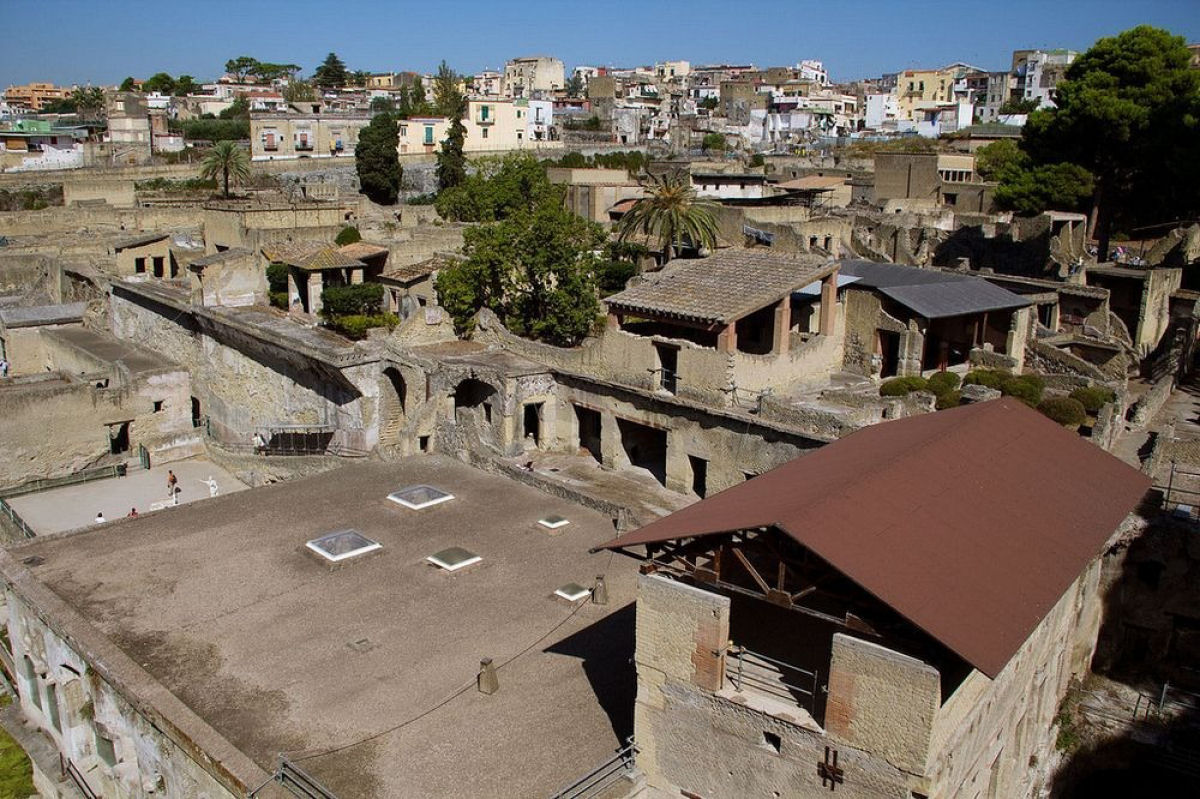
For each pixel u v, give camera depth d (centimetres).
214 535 3678
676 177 9331
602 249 7650
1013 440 2770
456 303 5959
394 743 2500
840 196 11625
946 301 5341
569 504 4009
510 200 9544
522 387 4962
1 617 4266
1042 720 3216
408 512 3888
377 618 3094
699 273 4981
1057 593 2153
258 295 7150
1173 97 7575
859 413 4156
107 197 11219
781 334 4672
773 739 2188
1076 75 8188
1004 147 12875
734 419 4212
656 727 2362
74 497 5478
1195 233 7775
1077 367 5553
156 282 7694
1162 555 3759
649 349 4606
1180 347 5884
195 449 6138
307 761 2419
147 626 3025
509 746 2498
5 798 3256
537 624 3084
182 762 2538
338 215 9481
